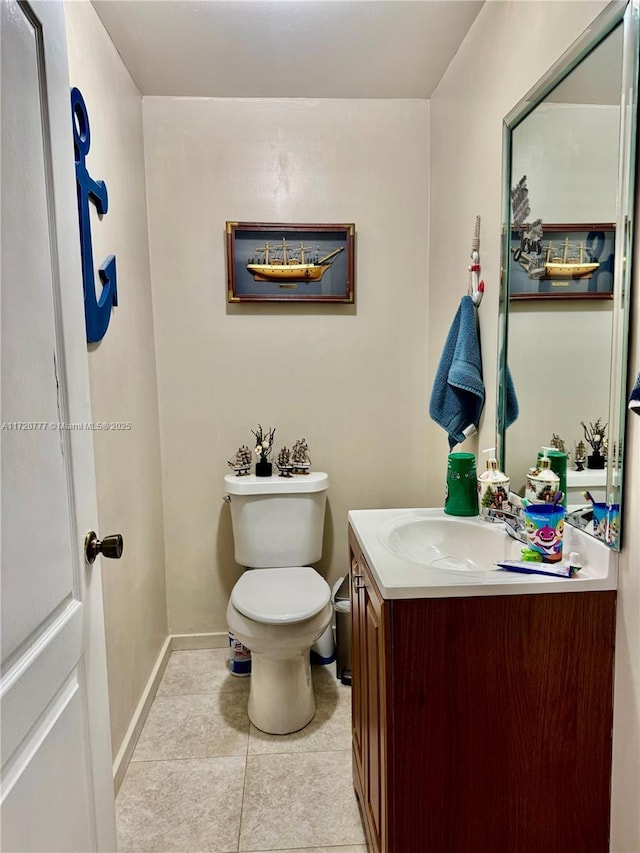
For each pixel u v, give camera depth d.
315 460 2.38
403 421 2.38
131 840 1.41
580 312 1.11
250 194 2.22
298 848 1.38
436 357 2.20
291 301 2.27
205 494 2.35
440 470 2.19
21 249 0.76
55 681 0.83
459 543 1.44
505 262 1.48
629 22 0.92
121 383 1.78
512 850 1.08
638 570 0.97
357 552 1.41
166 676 2.20
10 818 0.69
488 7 1.58
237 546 2.20
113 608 1.63
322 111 2.21
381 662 1.08
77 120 1.41
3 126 0.71
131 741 1.73
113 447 1.68
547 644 1.04
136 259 2.00
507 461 1.50
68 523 0.90
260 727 1.85
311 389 2.34
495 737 1.06
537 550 1.12
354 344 2.33
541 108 1.27
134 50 1.82
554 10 1.20
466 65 1.77
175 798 1.55
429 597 1.02
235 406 2.32
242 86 2.09
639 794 0.99
